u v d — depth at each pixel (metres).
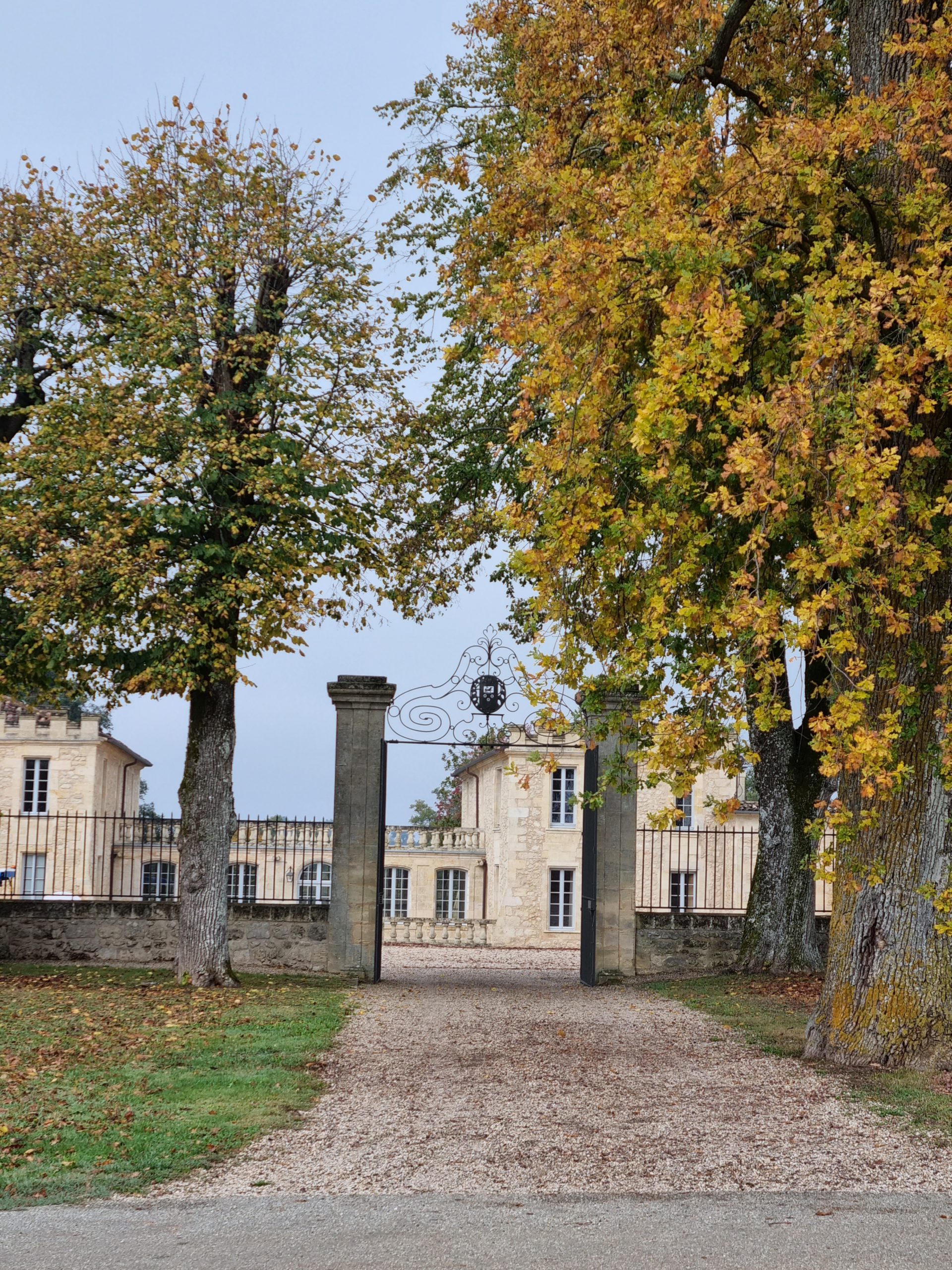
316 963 16.80
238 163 15.32
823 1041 9.80
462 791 41.69
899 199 9.34
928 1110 8.00
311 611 14.55
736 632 8.14
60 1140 7.07
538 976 18.66
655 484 9.16
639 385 7.61
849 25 10.83
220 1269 5.06
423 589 17.22
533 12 11.39
